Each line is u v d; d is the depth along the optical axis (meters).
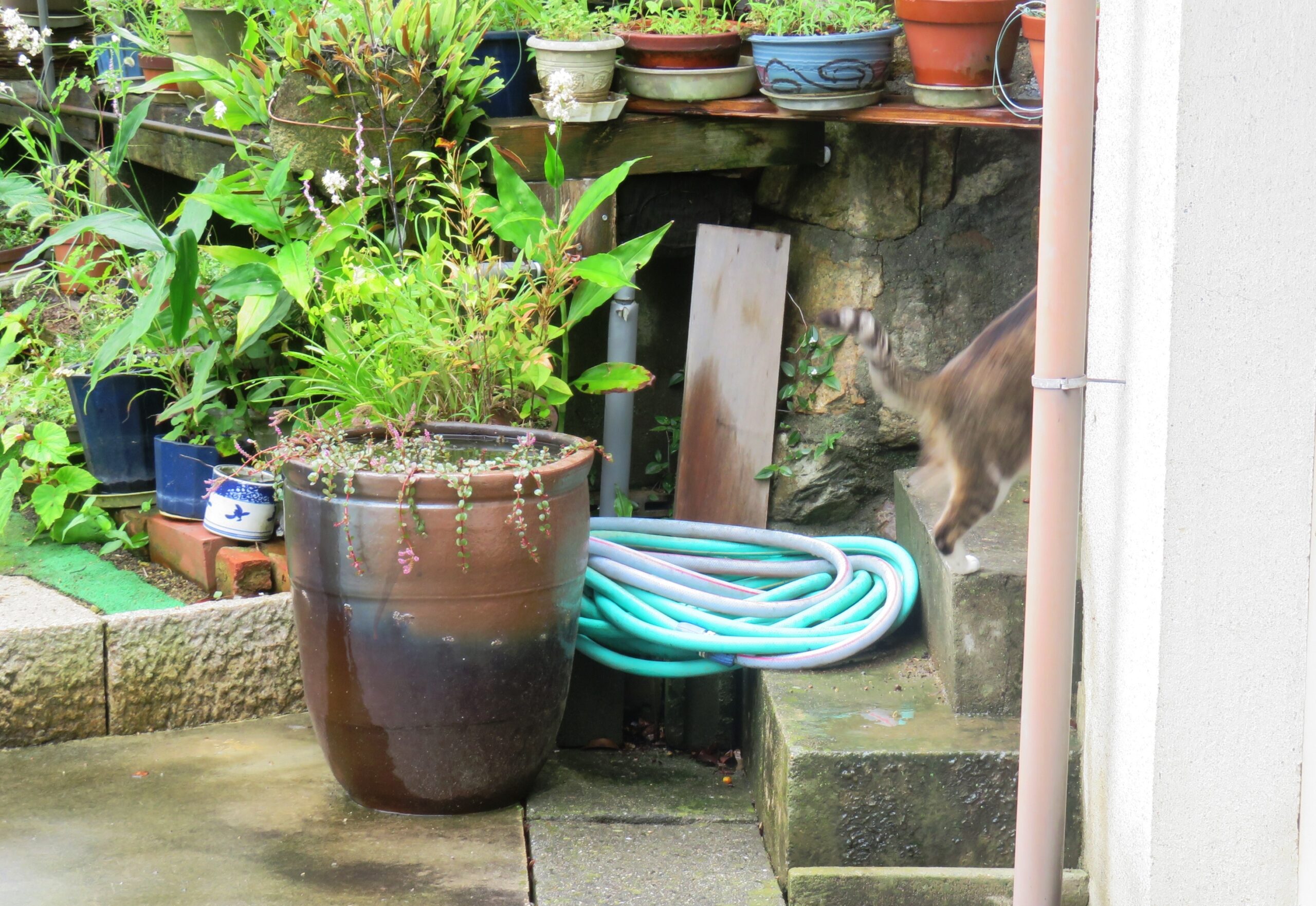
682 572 3.53
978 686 3.06
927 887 2.79
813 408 3.97
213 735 3.46
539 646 3.02
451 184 3.43
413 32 3.51
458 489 2.82
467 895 2.78
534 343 3.45
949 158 3.81
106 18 5.00
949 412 2.99
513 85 3.88
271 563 3.68
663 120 3.83
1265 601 2.35
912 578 3.44
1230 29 2.18
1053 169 2.34
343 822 3.07
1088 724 2.77
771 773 3.10
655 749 3.85
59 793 3.12
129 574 3.81
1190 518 2.31
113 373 3.83
